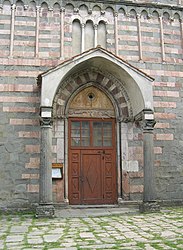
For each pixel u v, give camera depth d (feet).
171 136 59.11
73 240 31.22
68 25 59.36
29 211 52.11
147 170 51.49
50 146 49.26
